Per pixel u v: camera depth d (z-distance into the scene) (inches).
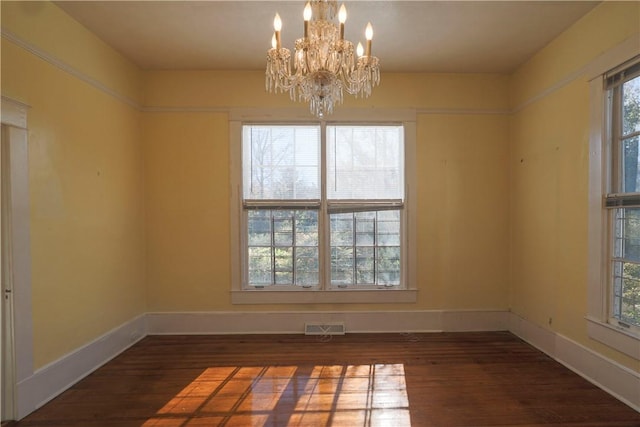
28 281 95.9
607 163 106.2
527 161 147.0
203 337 153.2
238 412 96.1
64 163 109.1
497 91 158.7
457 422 91.2
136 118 151.4
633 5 95.6
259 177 158.7
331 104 86.4
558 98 127.4
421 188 159.2
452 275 160.1
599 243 107.4
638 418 92.0
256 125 158.2
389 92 158.1
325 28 79.8
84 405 99.7
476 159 159.5
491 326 159.6
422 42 131.9
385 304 159.0
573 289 120.0
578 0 105.4
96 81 124.6
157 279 157.1
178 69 155.4
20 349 93.5
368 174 159.2
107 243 130.3
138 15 113.3
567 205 122.8
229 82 156.6
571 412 95.0
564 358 124.0
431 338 151.3
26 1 95.3
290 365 125.0
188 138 156.6
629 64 97.5
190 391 107.0
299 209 158.4
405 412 95.8
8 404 91.7
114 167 135.0
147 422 91.8
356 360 128.9
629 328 99.3
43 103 101.0
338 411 96.3
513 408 97.2
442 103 158.7
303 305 158.6
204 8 110.7
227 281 157.9
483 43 132.7
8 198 90.9
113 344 132.4
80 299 115.8
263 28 122.6
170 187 156.7
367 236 160.4
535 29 122.6
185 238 157.2
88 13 111.3
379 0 105.8
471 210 159.8
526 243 148.0
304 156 158.7
